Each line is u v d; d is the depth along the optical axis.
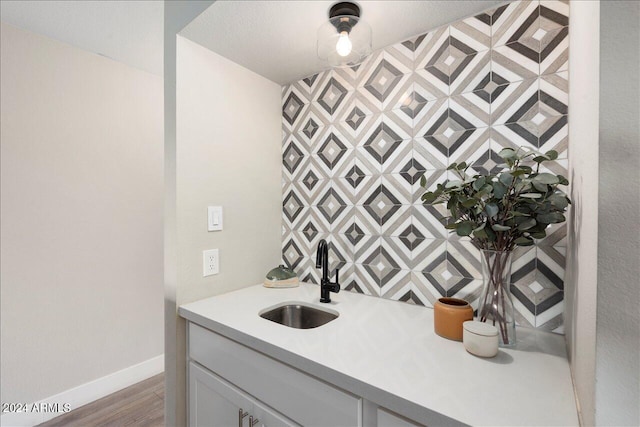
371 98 1.33
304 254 1.59
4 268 1.61
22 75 1.65
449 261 1.13
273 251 1.64
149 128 2.21
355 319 1.06
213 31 1.18
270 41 1.26
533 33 0.97
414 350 0.82
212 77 1.33
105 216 1.99
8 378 1.62
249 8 1.04
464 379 0.68
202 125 1.29
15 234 1.64
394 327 0.99
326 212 1.49
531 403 0.59
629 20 0.36
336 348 0.83
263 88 1.58
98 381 1.95
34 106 1.69
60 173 1.79
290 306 1.29
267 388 0.89
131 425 1.70
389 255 1.28
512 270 1.01
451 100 1.12
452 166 0.94
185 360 1.22
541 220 0.76
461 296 1.10
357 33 1.04
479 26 1.07
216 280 1.35
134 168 2.13
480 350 0.78
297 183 1.62
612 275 0.37
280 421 0.85
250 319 1.06
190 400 1.17
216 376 1.07
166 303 1.26
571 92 0.80
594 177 0.41
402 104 1.24
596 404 0.38
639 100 0.36
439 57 1.15
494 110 1.04
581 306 0.53
